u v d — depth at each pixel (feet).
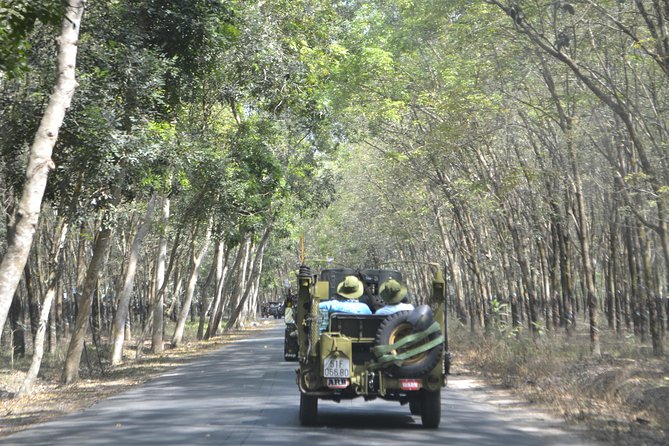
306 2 101.60
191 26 71.26
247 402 51.96
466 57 88.38
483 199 108.68
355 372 39.27
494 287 143.54
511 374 69.97
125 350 140.56
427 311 39.27
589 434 39.22
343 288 43.78
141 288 230.27
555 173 91.35
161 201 135.03
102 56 66.54
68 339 166.91
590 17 73.10
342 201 223.71
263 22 89.92
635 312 107.76
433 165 111.24
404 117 112.47
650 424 42.86
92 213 70.54
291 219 160.04
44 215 109.50
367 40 106.63
